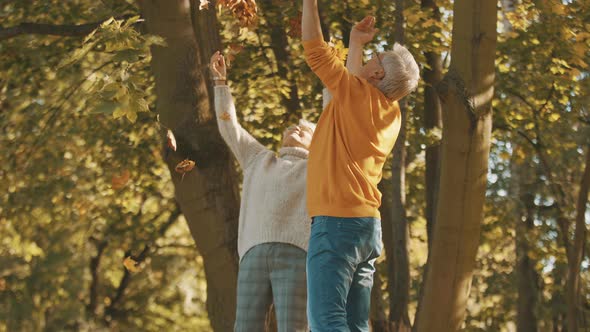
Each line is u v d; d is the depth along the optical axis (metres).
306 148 4.49
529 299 14.50
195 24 7.03
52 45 11.49
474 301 15.98
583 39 11.62
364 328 3.59
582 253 10.91
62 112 11.80
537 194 13.73
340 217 3.44
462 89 6.08
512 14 11.92
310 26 3.58
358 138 3.51
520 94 12.55
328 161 3.51
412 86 3.69
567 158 13.38
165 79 6.70
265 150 4.47
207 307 6.88
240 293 4.19
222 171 6.75
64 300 17.30
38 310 16.30
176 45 6.67
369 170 3.52
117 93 4.81
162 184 14.18
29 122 11.69
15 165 11.54
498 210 14.02
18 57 11.44
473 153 6.21
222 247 6.70
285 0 10.02
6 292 15.93
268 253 4.15
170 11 6.63
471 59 6.09
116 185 7.55
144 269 19.36
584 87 12.49
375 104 3.57
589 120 13.02
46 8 11.09
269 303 4.23
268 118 12.43
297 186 4.23
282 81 11.66
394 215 9.70
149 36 5.27
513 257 15.90
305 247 4.18
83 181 12.40
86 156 12.88
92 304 19.30
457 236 6.46
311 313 3.39
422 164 14.31
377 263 13.73
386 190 12.84
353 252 3.42
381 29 11.06
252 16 5.44
